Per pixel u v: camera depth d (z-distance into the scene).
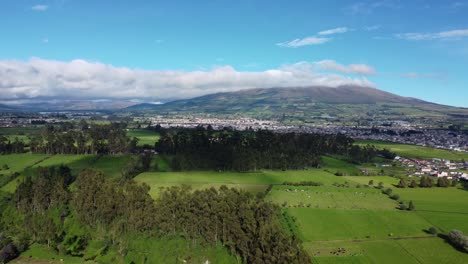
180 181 136.25
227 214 85.94
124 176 134.12
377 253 82.56
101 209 97.25
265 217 85.12
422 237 92.06
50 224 97.69
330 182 143.50
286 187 132.25
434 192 132.25
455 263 78.44
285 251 70.56
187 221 89.50
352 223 99.31
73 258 85.62
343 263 77.25
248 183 137.12
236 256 82.25
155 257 84.75
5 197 117.88
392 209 111.69
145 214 93.12
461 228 97.62
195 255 84.50
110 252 87.88
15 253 86.44
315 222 98.94
